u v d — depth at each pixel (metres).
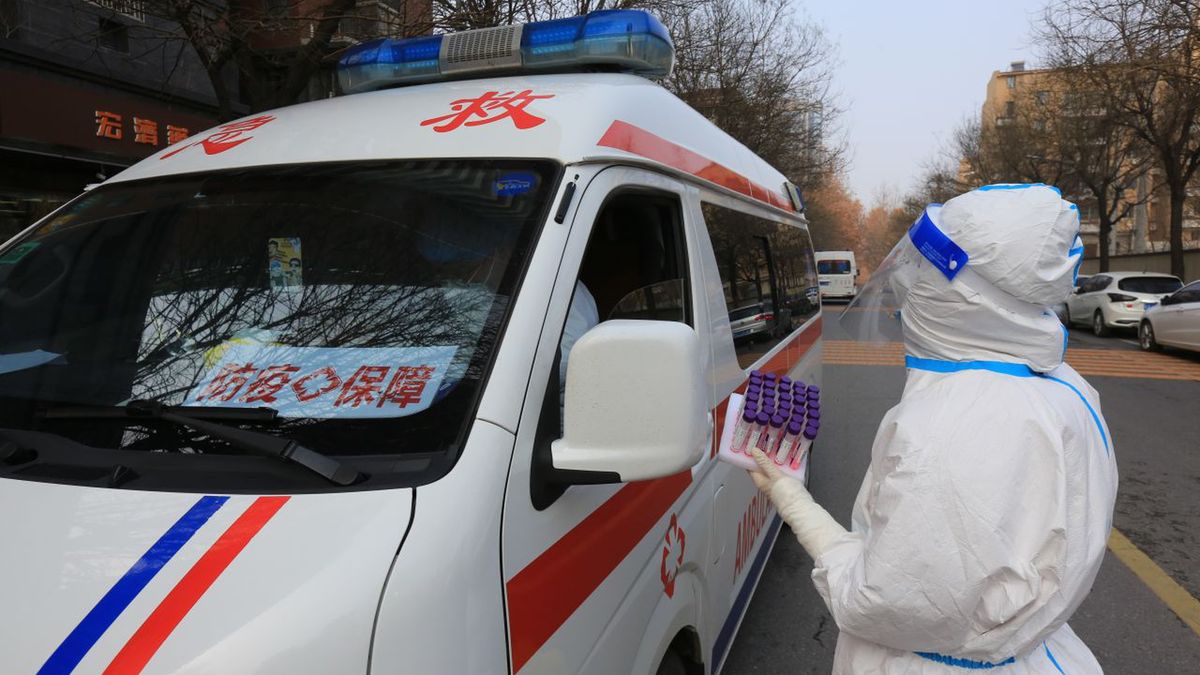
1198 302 13.38
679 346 1.46
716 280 2.77
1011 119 31.19
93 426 1.55
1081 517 1.31
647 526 2.00
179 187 2.10
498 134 1.94
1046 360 1.41
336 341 1.64
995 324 1.39
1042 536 1.28
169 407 1.56
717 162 3.14
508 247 1.67
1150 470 6.56
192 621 1.10
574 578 1.59
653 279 2.39
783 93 20.62
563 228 1.70
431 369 1.52
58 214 2.19
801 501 1.65
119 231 2.02
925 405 1.38
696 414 1.47
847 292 35.06
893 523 1.31
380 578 1.17
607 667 1.74
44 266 2.00
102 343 1.77
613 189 1.93
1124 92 18.47
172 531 1.25
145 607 1.12
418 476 1.34
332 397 1.52
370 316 1.66
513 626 1.35
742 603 3.12
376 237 1.79
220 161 2.14
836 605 1.44
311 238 1.83
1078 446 1.34
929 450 1.31
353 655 1.11
